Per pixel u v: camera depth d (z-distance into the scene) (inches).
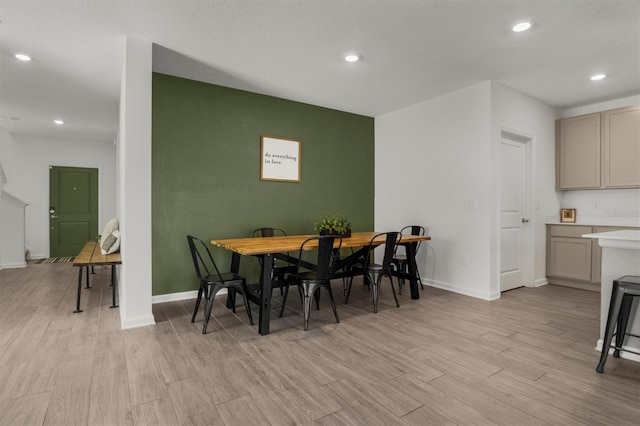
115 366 82.2
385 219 201.6
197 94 148.1
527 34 107.0
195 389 72.3
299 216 179.0
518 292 159.9
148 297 111.3
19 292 153.9
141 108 109.3
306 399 68.9
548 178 179.0
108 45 113.8
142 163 109.6
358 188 202.4
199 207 148.8
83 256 134.1
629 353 88.3
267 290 105.0
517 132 159.5
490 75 141.3
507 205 162.1
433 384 75.1
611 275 91.4
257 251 101.5
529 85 152.6
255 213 164.4
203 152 149.7
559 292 159.8
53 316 119.6
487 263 147.3
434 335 104.3
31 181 252.8
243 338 101.1
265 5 92.0
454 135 161.3
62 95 165.3
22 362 83.7
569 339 101.3
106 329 107.0
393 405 67.1
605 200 173.8
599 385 74.9
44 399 67.9
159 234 139.6
